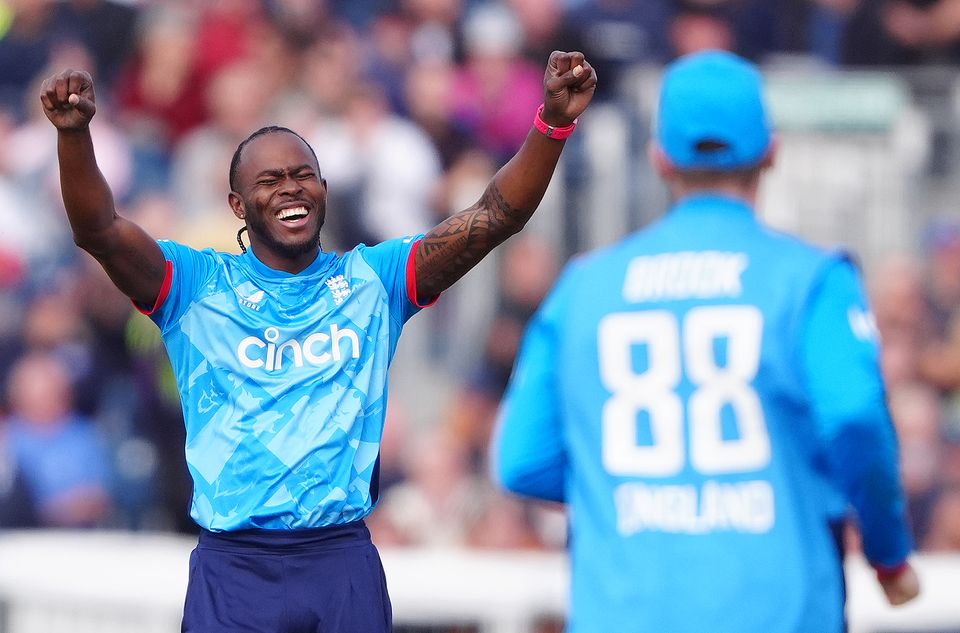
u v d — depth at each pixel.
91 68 40.88
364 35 39.91
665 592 13.41
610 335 14.14
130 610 22.02
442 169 38.38
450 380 33.78
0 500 32.16
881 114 34.78
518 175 13.93
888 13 42.53
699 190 14.52
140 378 29.97
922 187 34.94
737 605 13.23
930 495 31.05
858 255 34.81
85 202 13.06
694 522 13.52
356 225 35.12
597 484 13.97
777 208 34.53
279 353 13.62
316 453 13.39
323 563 13.48
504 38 39.34
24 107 39.97
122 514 31.88
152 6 41.16
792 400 13.52
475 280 34.06
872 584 21.50
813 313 13.55
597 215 34.34
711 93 14.37
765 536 13.36
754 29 41.62
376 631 13.62
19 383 33.19
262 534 13.41
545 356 14.58
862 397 13.10
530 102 39.25
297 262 13.98
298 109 37.47
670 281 14.09
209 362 13.62
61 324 34.16
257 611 13.31
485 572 21.72
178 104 38.41
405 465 30.83
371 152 35.72
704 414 13.66
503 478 14.66
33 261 36.19
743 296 13.80
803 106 34.72
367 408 13.70
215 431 13.51
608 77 39.62
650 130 34.56
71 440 32.84
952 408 33.94
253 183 13.78
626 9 40.25
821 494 13.52
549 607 21.55
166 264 13.71
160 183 37.59
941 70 36.31
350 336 13.78
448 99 38.50
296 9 39.19
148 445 30.73
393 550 26.02
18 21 40.94
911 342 34.34
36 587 23.17
